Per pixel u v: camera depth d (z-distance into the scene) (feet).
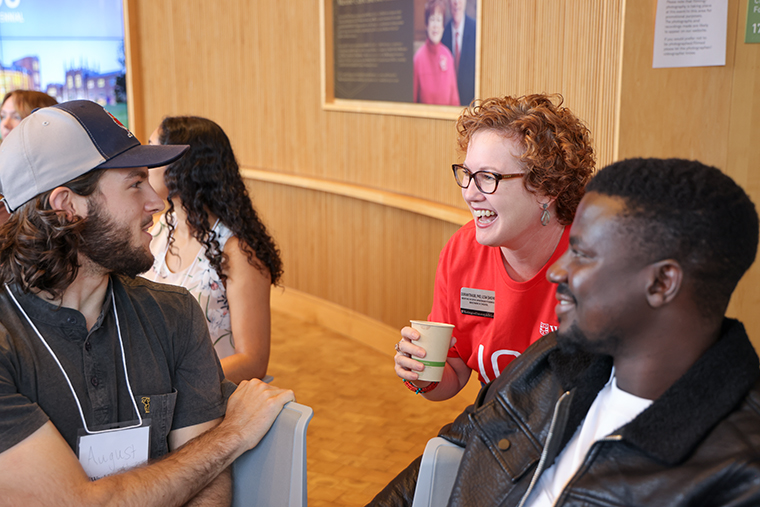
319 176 14.69
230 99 16.55
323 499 8.23
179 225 6.77
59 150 3.82
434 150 11.69
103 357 4.00
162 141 6.59
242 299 6.55
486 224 4.57
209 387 4.52
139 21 18.28
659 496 2.37
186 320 4.49
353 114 13.48
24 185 3.80
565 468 2.94
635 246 2.39
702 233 2.32
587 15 7.70
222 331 6.70
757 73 7.10
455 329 5.29
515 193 4.35
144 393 4.19
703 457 2.37
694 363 2.48
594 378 2.91
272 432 4.37
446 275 5.22
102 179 3.90
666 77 7.06
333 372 12.55
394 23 12.06
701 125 7.21
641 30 6.93
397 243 12.91
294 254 15.83
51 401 3.77
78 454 3.86
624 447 2.56
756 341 7.82
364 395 11.51
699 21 6.91
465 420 3.92
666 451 2.42
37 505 3.49
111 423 4.01
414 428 10.30
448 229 11.57
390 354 13.42
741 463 2.25
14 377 3.65
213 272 6.57
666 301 2.40
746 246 2.39
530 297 4.69
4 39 18.58
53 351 3.82
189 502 4.15
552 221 4.54
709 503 2.30
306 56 14.28
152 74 18.35
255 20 15.30
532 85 8.89
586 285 2.50
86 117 3.98
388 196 12.57
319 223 14.92
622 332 2.51
